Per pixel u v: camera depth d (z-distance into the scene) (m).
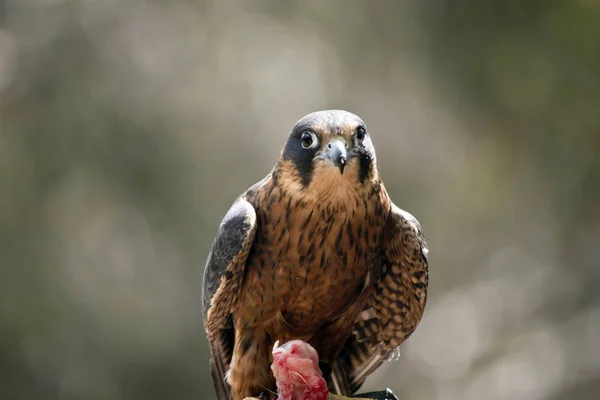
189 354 15.52
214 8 16.59
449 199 16.17
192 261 15.48
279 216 7.54
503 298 15.99
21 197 15.16
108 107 15.52
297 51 16.31
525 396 15.09
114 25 16.17
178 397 15.41
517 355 15.48
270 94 16.14
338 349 8.15
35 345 14.88
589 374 14.88
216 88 16.03
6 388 14.69
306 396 6.96
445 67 14.06
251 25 16.59
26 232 15.16
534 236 15.78
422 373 16.16
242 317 7.81
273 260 7.60
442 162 15.86
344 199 7.42
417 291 7.94
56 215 15.30
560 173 14.59
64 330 15.07
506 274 16.11
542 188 14.95
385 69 15.51
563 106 13.73
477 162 15.41
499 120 14.27
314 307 7.76
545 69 13.55
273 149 15.92
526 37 13.54
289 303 7.74
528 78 13.64
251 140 15.88
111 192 15.32
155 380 15.38
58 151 15.30
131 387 15.25
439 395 15.83
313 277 7.61
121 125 15.45
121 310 15.41
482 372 15.61
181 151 15.48
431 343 16.25
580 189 14.64
